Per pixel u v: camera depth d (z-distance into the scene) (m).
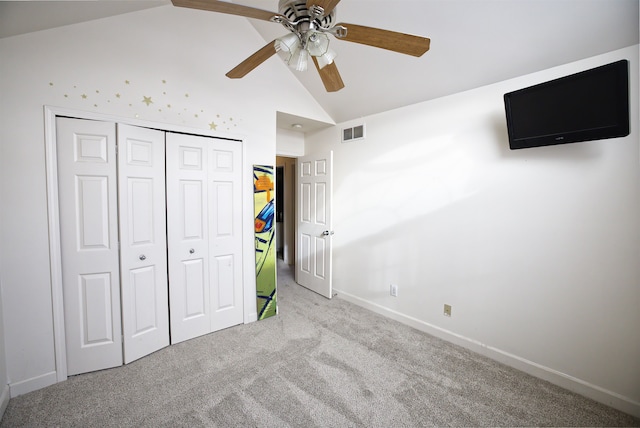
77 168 1.82
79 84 1.81
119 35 1.95
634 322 1.58
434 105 2.40
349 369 1.98
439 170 2.38
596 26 1.49
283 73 2.85
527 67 1.83
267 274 2.78
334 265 3.46
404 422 1.53
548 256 1.86
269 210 2.77
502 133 2.01
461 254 2.28
